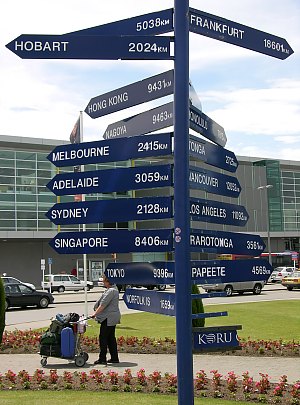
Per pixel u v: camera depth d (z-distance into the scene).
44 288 49.91
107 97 5.80
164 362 11.88
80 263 62.56
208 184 5.28
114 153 5.43
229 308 25.91
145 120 5.49
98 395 8.54
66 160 5.69
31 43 5.03
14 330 18.36
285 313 23.25
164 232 5.12
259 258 5.53
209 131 5.38
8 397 8.40
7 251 60.34
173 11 5.07
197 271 4.98
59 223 5.64
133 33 5.28
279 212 78.69
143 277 5.25
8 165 57.50
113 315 11.81
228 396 8.45
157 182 5.19
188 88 4.79
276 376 10.18
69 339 11.55
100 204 5.45
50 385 9.30
